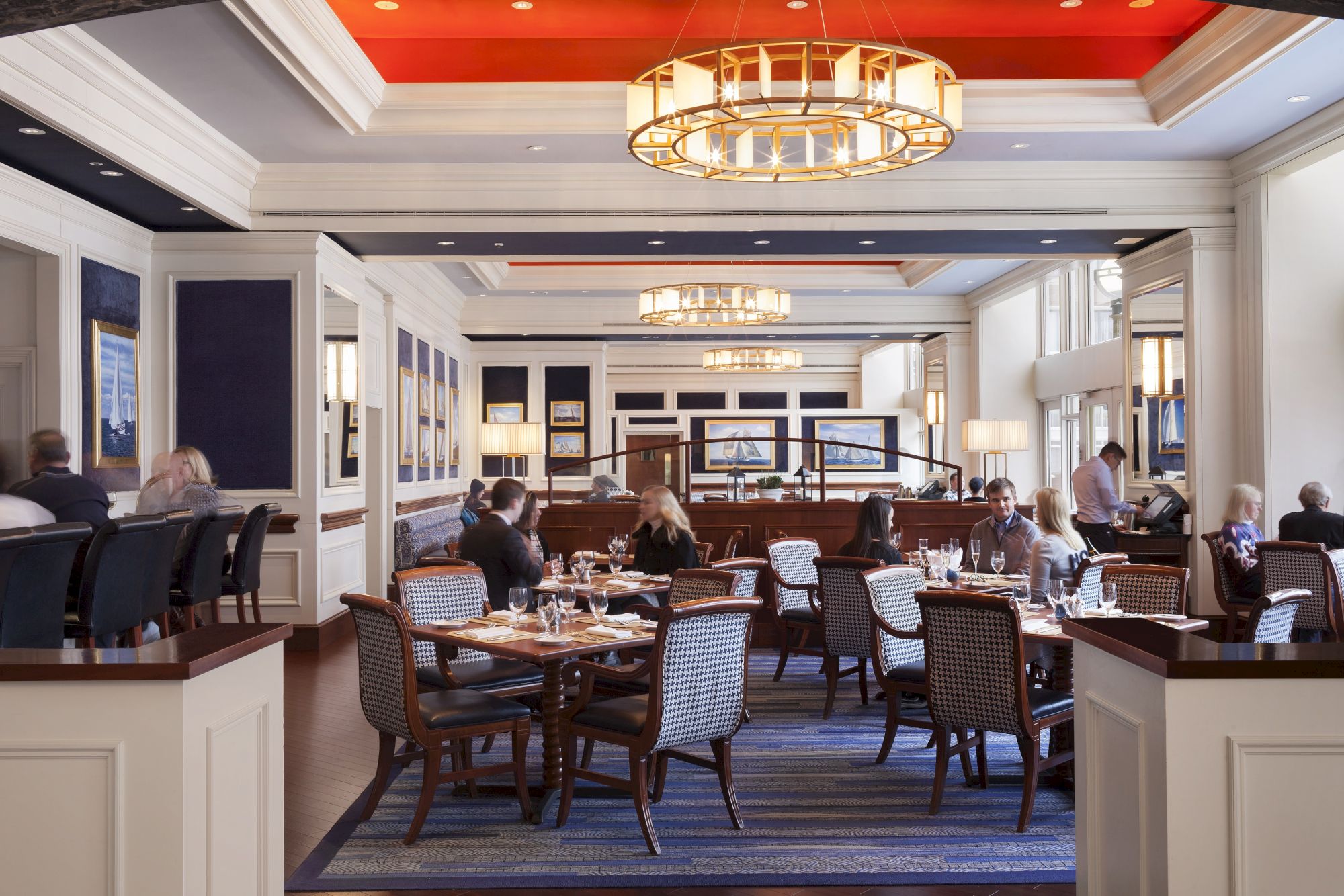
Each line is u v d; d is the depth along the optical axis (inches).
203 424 323.6
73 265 275.7
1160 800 95.8
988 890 141.6
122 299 304.2
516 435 564.7
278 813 114.7
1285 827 94.6
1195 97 267.4
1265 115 277.4
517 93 277.6
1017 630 162.1
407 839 158.9
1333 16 112.0
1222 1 110.0
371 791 171.5
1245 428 317.4
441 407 539.2
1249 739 94.1
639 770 155.8
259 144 295.4
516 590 185.0
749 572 236.4
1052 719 167.8
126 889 93.0
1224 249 322.3
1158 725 96.0
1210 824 94.3
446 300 546.6
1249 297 314.2
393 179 317.4
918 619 220.2
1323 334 309.1
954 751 177.8
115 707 93.4
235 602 315.3
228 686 102.9
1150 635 106.6
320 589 329.4
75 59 215.8
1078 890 116.1
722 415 769.6
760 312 457.1
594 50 280.2
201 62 232.7
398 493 440.5
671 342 684.7
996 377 577.9
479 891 141.2
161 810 93.0
